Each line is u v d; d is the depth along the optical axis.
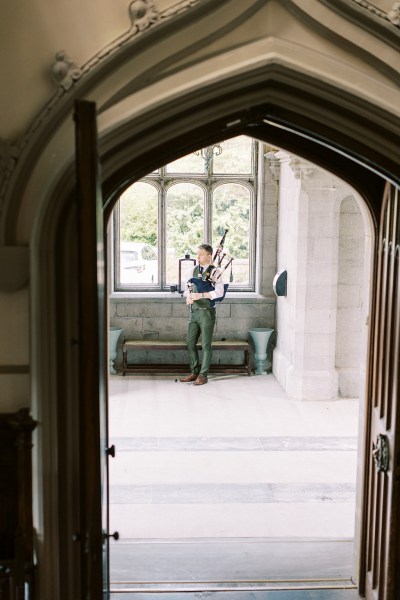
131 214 9.13
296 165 7.45
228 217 9.22
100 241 2.89
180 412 7.55
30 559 3.24
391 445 3.69
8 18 3.10
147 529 4.97
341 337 8.08
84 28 3.11
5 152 3.14
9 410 3.25
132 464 6.10
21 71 3.13
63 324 3.24
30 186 3.17
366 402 4.22
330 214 7.64
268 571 4.45
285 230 8.52
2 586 3.27
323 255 7.72
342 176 4.02
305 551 4.71
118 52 3.09
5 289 3.17
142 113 3.19
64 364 3.27
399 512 3.65
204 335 8.58
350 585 4.31
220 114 3.37
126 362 9.02
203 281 8.52
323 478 5.83
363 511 4.20
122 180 3.49
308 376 7.93
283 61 3.18
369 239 4.24
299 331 7.87
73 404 3.31
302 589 4.25
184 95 3.20
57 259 3.22
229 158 9.10
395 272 3.76
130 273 9.24
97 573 2.78
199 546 4.74
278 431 6.95
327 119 3.41
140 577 4.35
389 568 3.68
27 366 3.24
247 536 4.89
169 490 5.59
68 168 3.13
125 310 9.16
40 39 3.12
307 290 7.80
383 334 3.98
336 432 6.93
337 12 3.10
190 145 3.57
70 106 3.13
